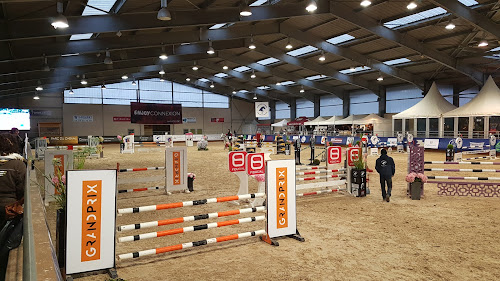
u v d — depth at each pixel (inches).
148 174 519.5
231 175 486.6
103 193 153.5
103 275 153.6
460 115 810.2
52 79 965.2
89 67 857.5
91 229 151.3
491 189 317.7
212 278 148.4
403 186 385.4
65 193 156.5
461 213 259.9
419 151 323.0
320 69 1021.2
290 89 1421.0
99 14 482.9
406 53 839.1
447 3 528.4
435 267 157.4
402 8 601.0
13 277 128.3
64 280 146.1
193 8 540.7
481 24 560.4
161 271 157.2
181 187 351.9
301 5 565.0
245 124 1838.1
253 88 1536.7
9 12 407.8
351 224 232.5
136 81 1534.2
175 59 965.2
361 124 1162.0
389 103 1181.1
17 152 140.3
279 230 199.8
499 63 806.5
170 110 1539.1
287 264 163.3
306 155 821.2
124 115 1514.5
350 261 165.9
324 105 1471.5
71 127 1398.9
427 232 211.9
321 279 145.9
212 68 1188.5
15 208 130.1
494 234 206.8
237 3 553.9
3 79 737.0
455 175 470.0
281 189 200.5
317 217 252.4
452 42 717.9
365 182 331.0
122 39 627.5
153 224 167.6
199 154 890.1
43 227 83.9
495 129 837.2
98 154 796.0
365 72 1035.9
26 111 1220.5
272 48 917.8
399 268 156.7
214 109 1752.0
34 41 548.1
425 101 921.5
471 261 164.2
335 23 706.2
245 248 187.8
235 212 190.5
